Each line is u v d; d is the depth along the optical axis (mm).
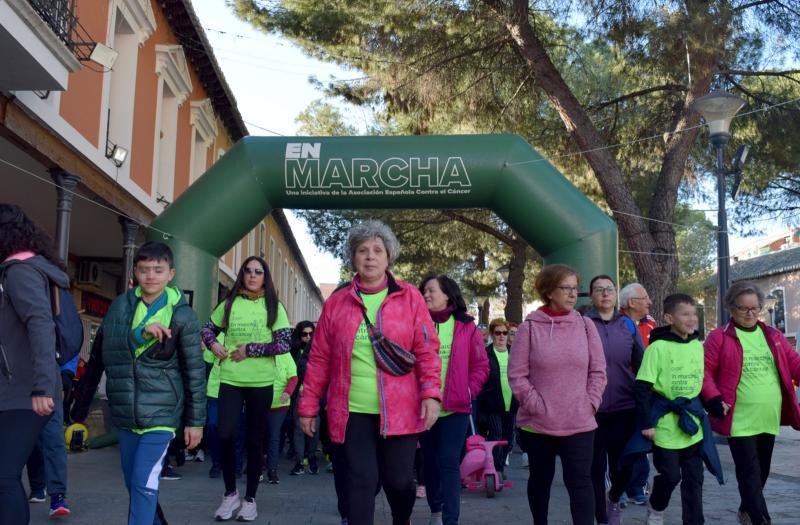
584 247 10000
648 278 13445
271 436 8477
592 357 4926
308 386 4273
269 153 10258
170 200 15891
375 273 4180
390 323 4113
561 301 4918
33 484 6410
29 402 3789
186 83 16438
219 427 5863
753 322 5488
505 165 10102
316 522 6078
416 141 10266
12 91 8258
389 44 13797
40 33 7359
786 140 14906
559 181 10227
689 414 5180
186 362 4344
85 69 10711
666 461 5188
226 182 10180
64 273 4070
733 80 14820
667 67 13250
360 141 10289
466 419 5594
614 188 13625
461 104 14500
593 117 15922
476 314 34781
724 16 11711
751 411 5391
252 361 5918
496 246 23562
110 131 12805
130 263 13141
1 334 3814
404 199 10273
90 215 13367
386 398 4035
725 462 10367
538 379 4859
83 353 17531
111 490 7250
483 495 7797
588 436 4785
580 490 4730
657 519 5371
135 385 4230
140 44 13602
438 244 22141
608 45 13672
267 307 5965
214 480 8375
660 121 15719
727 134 11562
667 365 5254
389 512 6730
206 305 10094
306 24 13852
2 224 3928
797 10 13125
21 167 10391
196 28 15727
